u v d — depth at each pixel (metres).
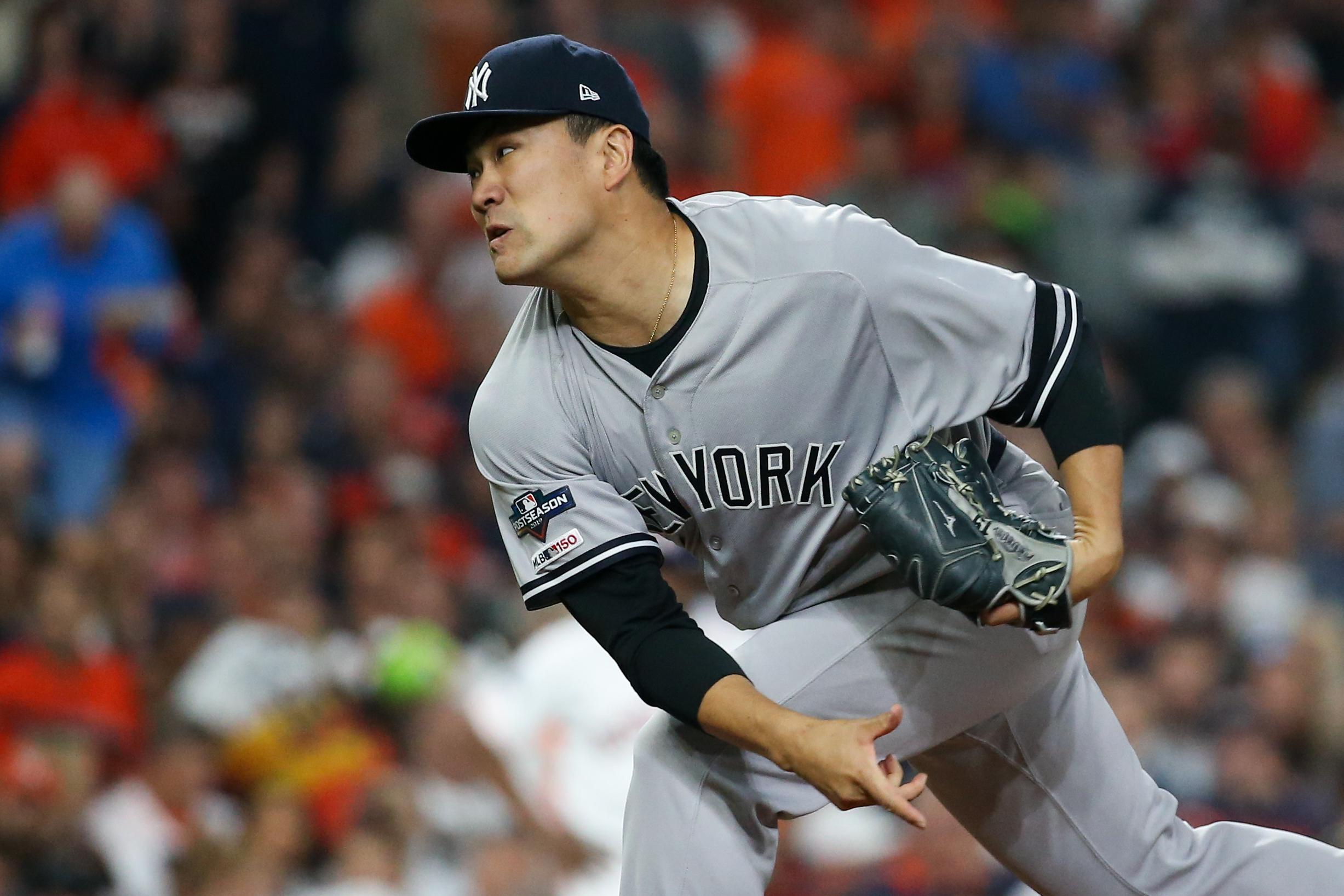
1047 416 10.42
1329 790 24.45
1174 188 35.44
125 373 27.05
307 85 32.12
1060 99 36.16
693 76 34.34
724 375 10.31
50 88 31.08
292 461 27.08
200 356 28.08
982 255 32.44
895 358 10.40
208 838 19.94
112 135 31.02
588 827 20.08
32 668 20.98
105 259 26.36
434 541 26.66
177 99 31.69
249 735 21.17
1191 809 22.98
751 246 10.36
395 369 28.64
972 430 10.98
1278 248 35.50
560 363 10.63
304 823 20.19
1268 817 23.12
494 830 20.27
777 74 35.25
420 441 28.52
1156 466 31.16
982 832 11.84
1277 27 41.97
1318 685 24.98
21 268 26.02
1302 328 35.28
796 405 10.34
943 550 9.87
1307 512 31.81
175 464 26.28
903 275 10.25
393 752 22.19
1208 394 32.62
